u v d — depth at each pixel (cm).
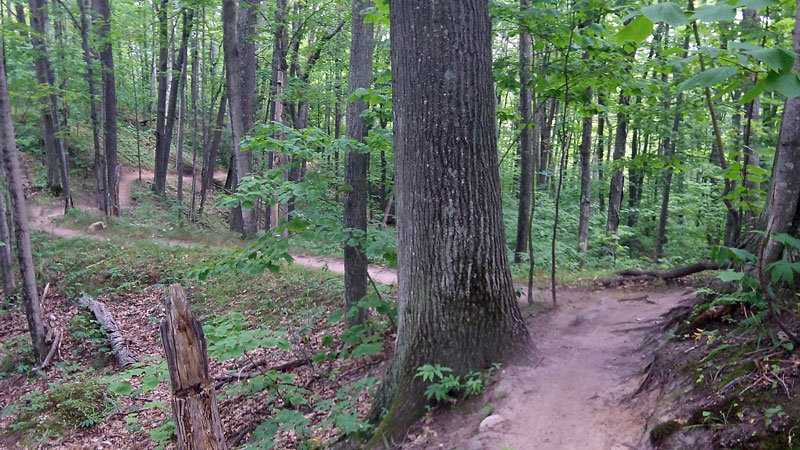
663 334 492
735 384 327
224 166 3447
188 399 301
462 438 426
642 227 2058
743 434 294
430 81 480
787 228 373
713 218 1644
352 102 752
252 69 1620
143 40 1827
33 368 1049
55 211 1998
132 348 1077
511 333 506
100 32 1884
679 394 361
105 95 1959
